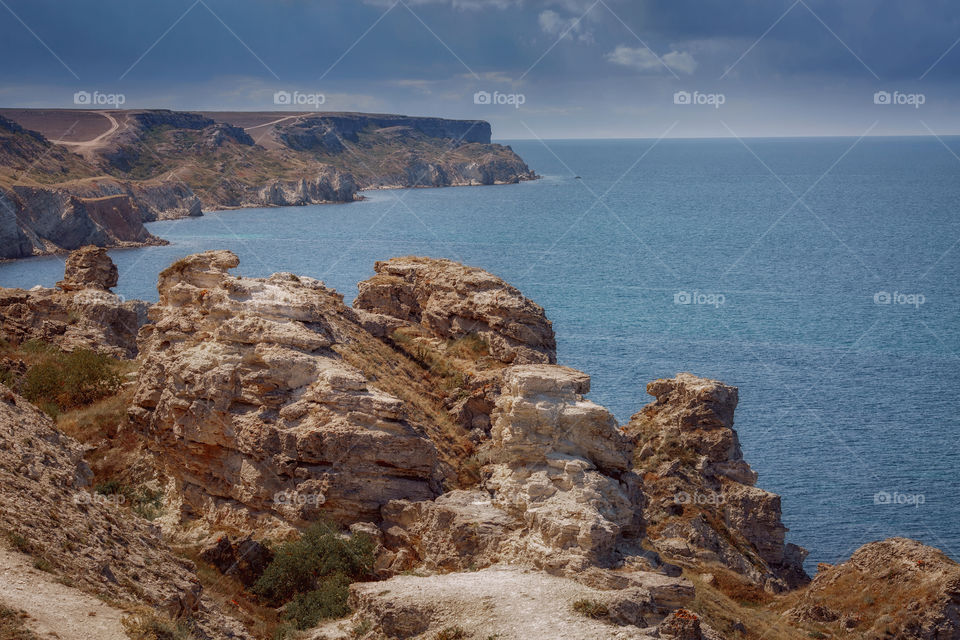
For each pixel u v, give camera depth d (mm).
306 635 31156
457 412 52812
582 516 33156
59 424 48906
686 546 49625
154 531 32844
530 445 36531
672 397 58594
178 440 43312
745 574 49938
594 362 156500
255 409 41875
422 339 62500
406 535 37375
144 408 46562
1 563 24094
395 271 69250
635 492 37156
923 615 42594
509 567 32719
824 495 97375
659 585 30734
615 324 189750
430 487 40375
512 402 37125
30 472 29484
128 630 23297
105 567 26641
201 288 48531
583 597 28891
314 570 35812
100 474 45781
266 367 42281
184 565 31625
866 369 154625
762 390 140375
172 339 46625
